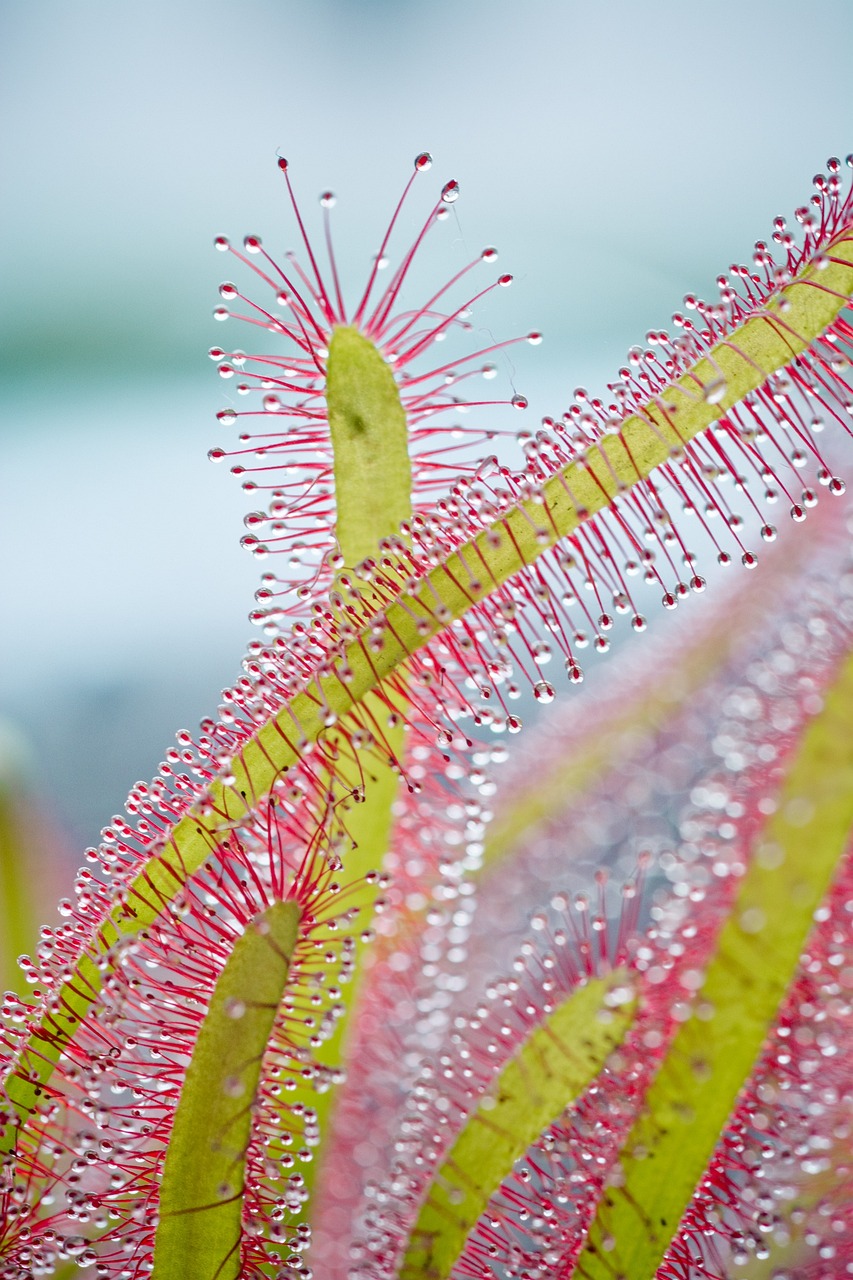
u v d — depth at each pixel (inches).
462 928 8.8
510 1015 8.3
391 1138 8.4
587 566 8.0
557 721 9.5
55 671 12.5
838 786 7.7
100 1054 7.7
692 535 10.1
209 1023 7.5
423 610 7.8
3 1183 7.7
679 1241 7.9
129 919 7.7
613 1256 7.7
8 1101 7.7
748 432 7.9
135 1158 7.7
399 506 8.0
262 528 8.2
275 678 7.9
